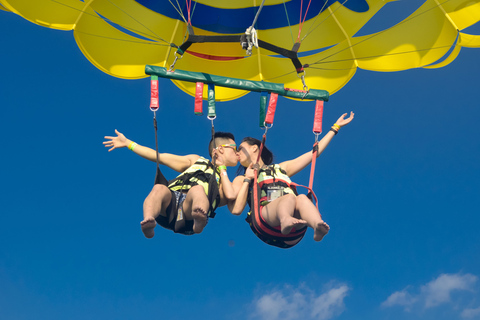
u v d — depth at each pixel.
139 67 7.37
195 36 6.18
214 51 7.88
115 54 7.28
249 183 6.19
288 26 8.09
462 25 7.21
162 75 6.20
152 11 7.64
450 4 7.34
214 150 6.14
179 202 5.93
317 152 6.47
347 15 7.87
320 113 6.52
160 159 6.28
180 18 7.78
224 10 8.03
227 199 6.27
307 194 6.11
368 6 7.72
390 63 7.58
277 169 6.34
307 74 7.85
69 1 6.96
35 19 6.74
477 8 7.18
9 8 6.59
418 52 7.48
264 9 8.10
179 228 5.84
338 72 7.77
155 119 6.02
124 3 7.50
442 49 7.32
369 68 7.64
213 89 6.34
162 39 7.10
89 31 7.11
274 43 8.06
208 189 5.88
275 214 5.76
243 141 6.73
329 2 7.98
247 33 6.03
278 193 6.06
